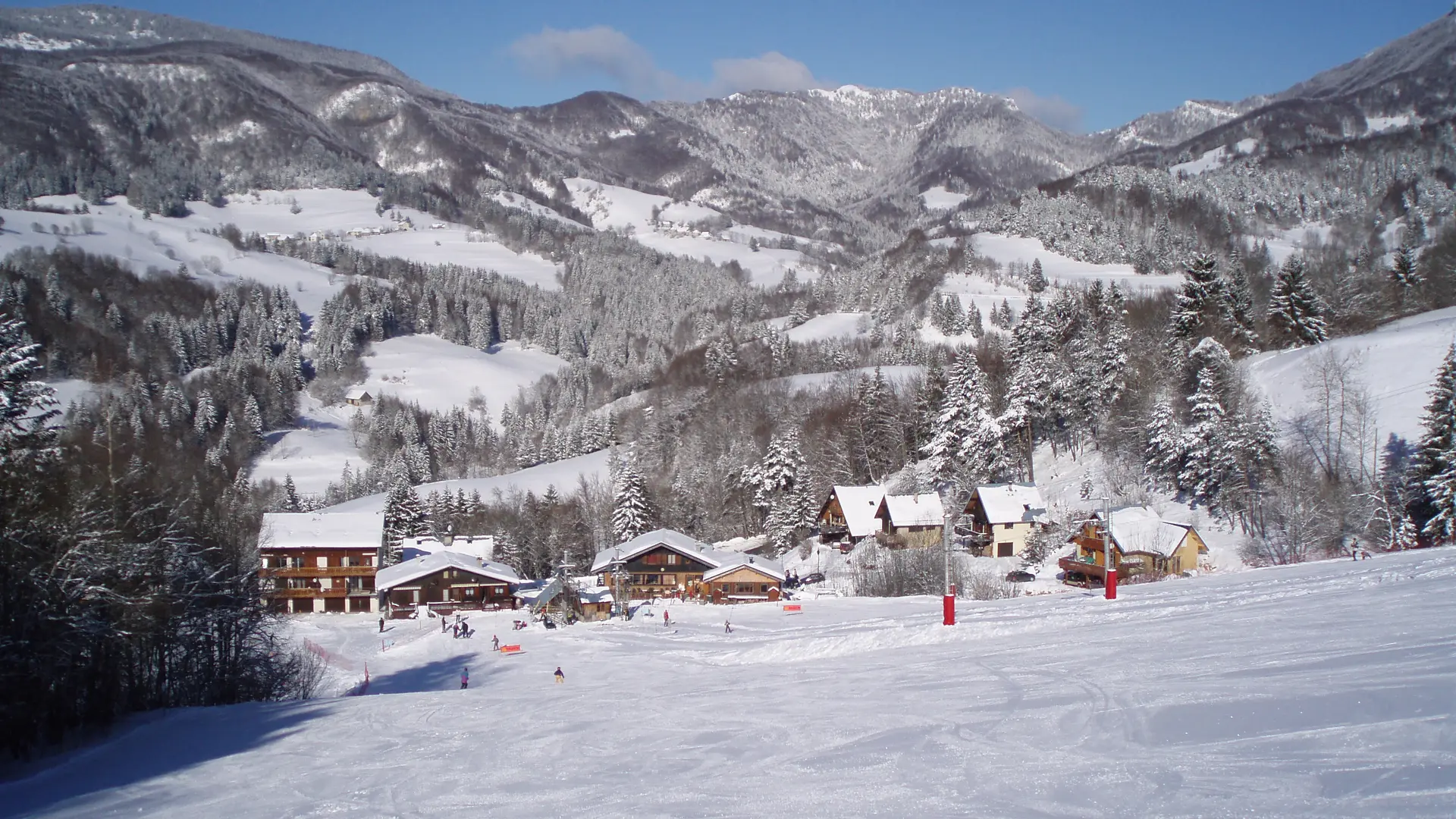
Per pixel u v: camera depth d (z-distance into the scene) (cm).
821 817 1141
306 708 2691
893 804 1167
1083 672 1855
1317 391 6644
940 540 7344
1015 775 1230
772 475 8850
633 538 8650
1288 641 1875
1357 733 1199
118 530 2848
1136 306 10544
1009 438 8619
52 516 2592
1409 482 5244
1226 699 1455
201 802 1571
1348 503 5406
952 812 1105
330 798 1519
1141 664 1859
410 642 5703
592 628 5850
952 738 1474
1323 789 1020
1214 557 5769
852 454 9769
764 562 7394
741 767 1466
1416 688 1349
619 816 1245
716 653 3962
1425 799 950
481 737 1958
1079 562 6181
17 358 2611
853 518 7912
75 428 5872
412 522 9819
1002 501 7244
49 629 2461
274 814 1441
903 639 2944
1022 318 9912
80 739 2558
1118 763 1223
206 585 3588
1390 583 2552
